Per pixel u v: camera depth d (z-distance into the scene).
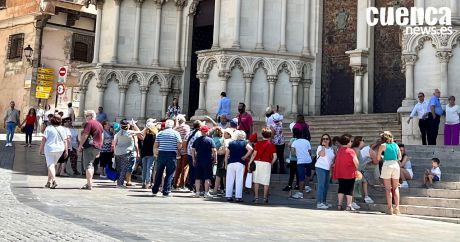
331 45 25.05
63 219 8.15
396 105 22.97
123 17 28.50
